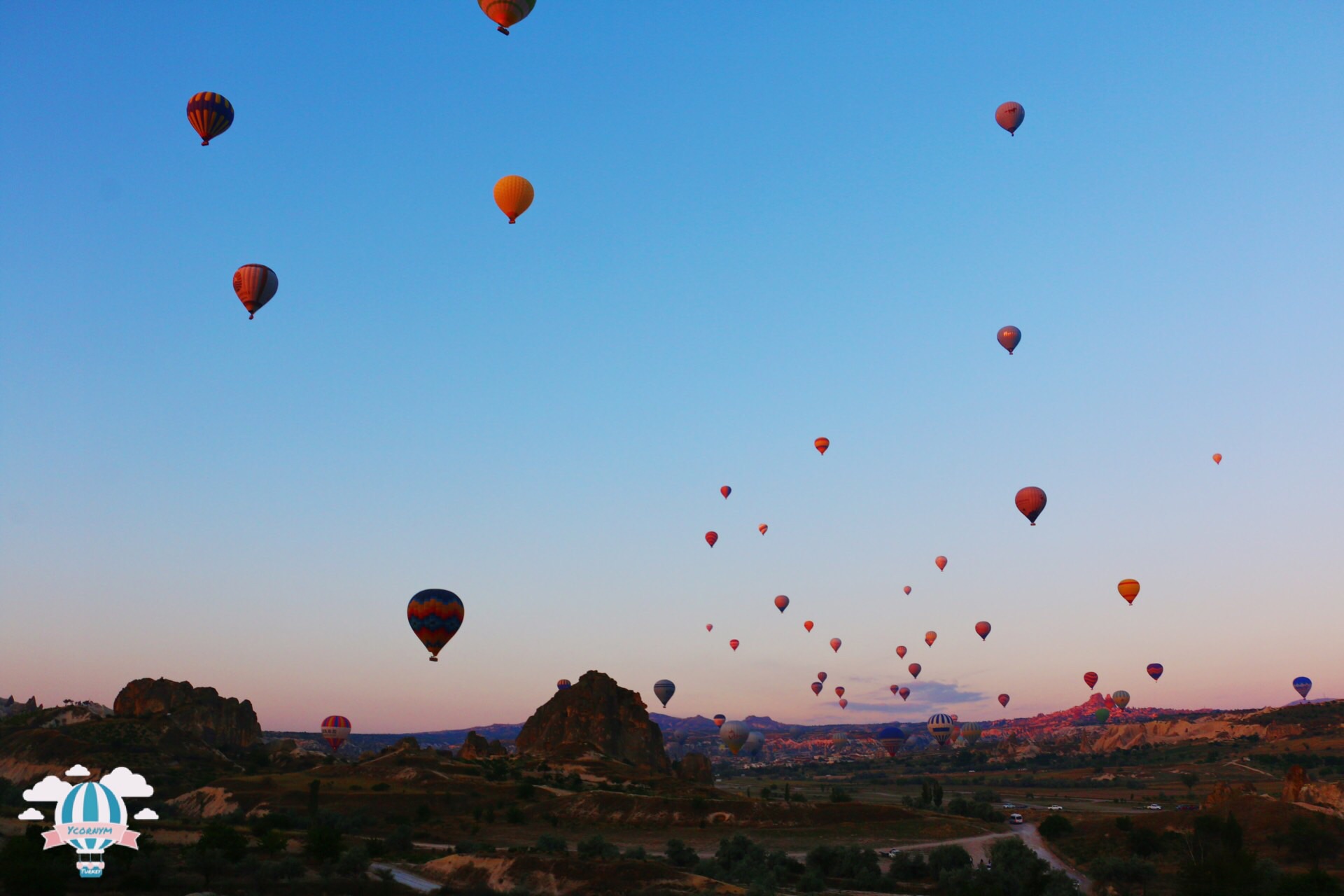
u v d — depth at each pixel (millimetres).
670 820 134250
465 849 111438
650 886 86375
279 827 125250
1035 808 183375
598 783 182000
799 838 124750
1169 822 114062
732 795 179500
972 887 85000
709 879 88812
